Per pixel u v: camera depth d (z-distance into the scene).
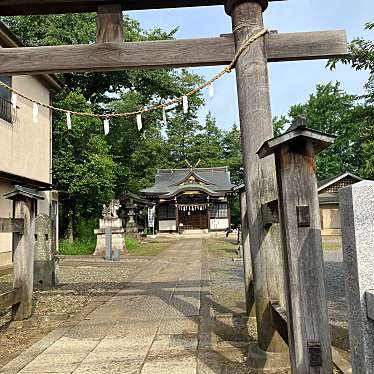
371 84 4.64
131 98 26.06
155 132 39.19
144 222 39.22
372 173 5.45
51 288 8.36
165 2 5.05
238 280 9.09
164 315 5.80
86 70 4.78
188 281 9.09
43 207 15.09
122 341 4.61
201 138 46.06
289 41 4.48
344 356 3.79
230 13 4.64
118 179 31.14
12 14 5.22
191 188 35.31
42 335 5.00
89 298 7.27
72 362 3.95
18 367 3.85
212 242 26.11
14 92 5.30
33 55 4.72
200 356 4.00
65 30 20.45
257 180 4.04
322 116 35.59
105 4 4.91
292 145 2.68
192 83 25.31
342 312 5.61
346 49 4.45
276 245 3.83
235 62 4.43
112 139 27.73
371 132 4.97
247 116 4.18
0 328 5.20
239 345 4.31
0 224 4.66
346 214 1.88
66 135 18.77
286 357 3.58
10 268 11.49
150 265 12.70
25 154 13.69
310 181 2.65
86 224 21.34
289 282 2.60
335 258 13.41
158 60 4.66
